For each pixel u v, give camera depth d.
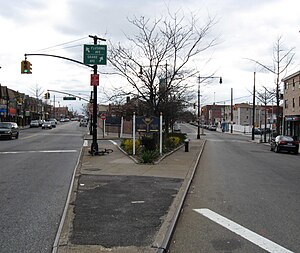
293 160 23.17
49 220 7.18
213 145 38.16
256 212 8.21
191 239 6.25
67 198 9.08
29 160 17.81
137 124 20.48
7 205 8.41
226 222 7.34
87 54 19.17
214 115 145.00
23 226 6.76
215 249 5.77
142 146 21.67
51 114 148.62
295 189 11.48
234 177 13.94
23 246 5.70
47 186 10.88
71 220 6.97
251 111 113.25
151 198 9.12
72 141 34.16
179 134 38.34
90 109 34.12
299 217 7.79
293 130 50.41
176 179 12.35
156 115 23.73
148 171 14.23
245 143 45.53
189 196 10.05
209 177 13.84
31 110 96.94
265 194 10.48
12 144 28.89
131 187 10.66
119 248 5.46
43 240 5.99
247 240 6.21
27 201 8.84
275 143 31.22
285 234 6.55
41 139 36.56
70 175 13.16
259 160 22.06
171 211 7.77
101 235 6.07
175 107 30.30
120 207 8.11
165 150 23.52
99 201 8.70
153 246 5.57
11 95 74.88
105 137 44.09
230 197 9.94
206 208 8.59
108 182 11.48
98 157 19.27
